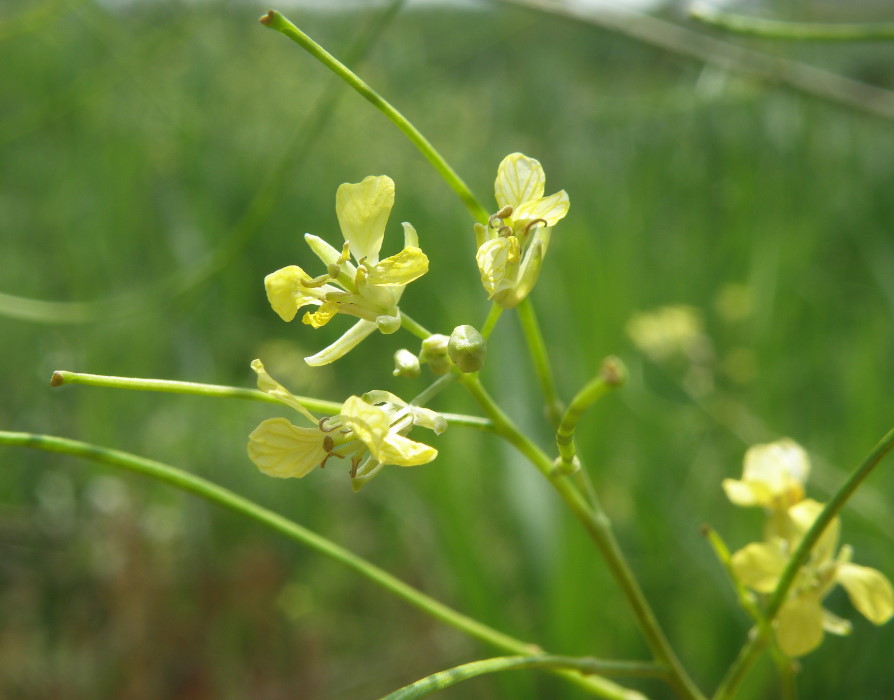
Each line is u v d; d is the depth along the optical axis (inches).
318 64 14.4
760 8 9.2
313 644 7.4
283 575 8.0
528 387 7.6
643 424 8.5
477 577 6.9
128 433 9.7
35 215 12.2
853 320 10.2
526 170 3.3
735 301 10.1
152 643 7.2
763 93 9.7
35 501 9.0
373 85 13.9
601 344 8.2
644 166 12.4
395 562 8.4
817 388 9.3
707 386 9.1
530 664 3.5
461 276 10.2
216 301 11.2
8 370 10.2
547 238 3.3
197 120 13.1
